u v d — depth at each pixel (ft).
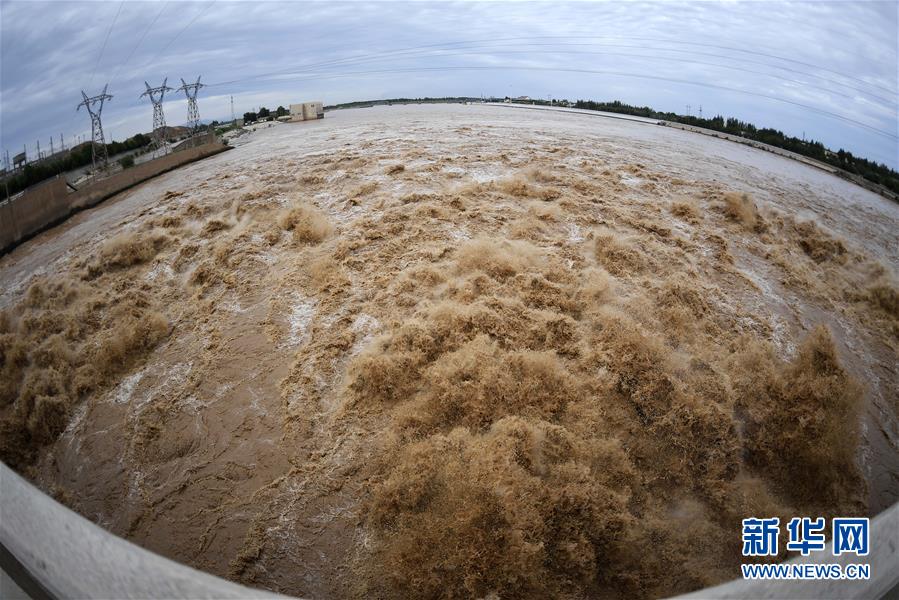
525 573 19.51
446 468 22.44
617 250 36.11
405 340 28.02
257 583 20.58
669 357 27.68
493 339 28.32
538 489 21.54
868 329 34.88
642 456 23.84
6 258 46.32
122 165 74.54
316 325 30.89
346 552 20.98
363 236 38.55
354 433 24.82
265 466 24.14
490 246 35.83
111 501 24.41
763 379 27.43
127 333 32.01
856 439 26.13
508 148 61.21
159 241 41.34
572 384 25.89
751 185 56.03
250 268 36.50
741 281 35.81
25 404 30.09
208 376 28.86
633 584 19.94
